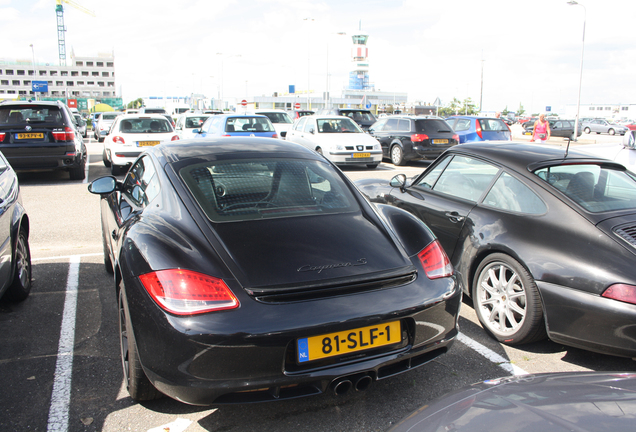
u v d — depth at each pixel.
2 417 2.28
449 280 2.37
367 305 2.07
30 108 9.62
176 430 2.20
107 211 3.87
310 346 1.98
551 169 3.28
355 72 159.25
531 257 2.87
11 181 3.71
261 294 1.98
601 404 1.22
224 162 2.79
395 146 14.30
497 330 3.16
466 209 3.54
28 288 3.86
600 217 2.81
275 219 2.41
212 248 2.15
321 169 2.97
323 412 2.36
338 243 2.31
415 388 2.58
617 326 2.48
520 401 1.29
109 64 161.38
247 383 1.92
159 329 1.96
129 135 10.88
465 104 77.81
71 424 2.23
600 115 87.44
